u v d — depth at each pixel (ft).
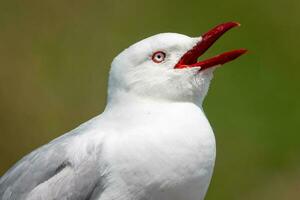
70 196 31.30
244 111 54.70
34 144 50.37
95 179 31.04
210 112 54.34
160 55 31.94
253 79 56.08
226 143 53.67
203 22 56.85
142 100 31.78
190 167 30.60
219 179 52.65
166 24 56.08
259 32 57.72
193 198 31.22
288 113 55.47
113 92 32.27
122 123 31.37
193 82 31.83
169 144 30.50
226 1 57.93
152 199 30.73
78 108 51.62
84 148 31.42
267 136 54.29
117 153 30.63
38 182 31.89
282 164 53.83
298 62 57.11
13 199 32.09
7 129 50.57
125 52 32.24
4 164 50.21
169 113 31.22
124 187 30.60
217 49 57.16
